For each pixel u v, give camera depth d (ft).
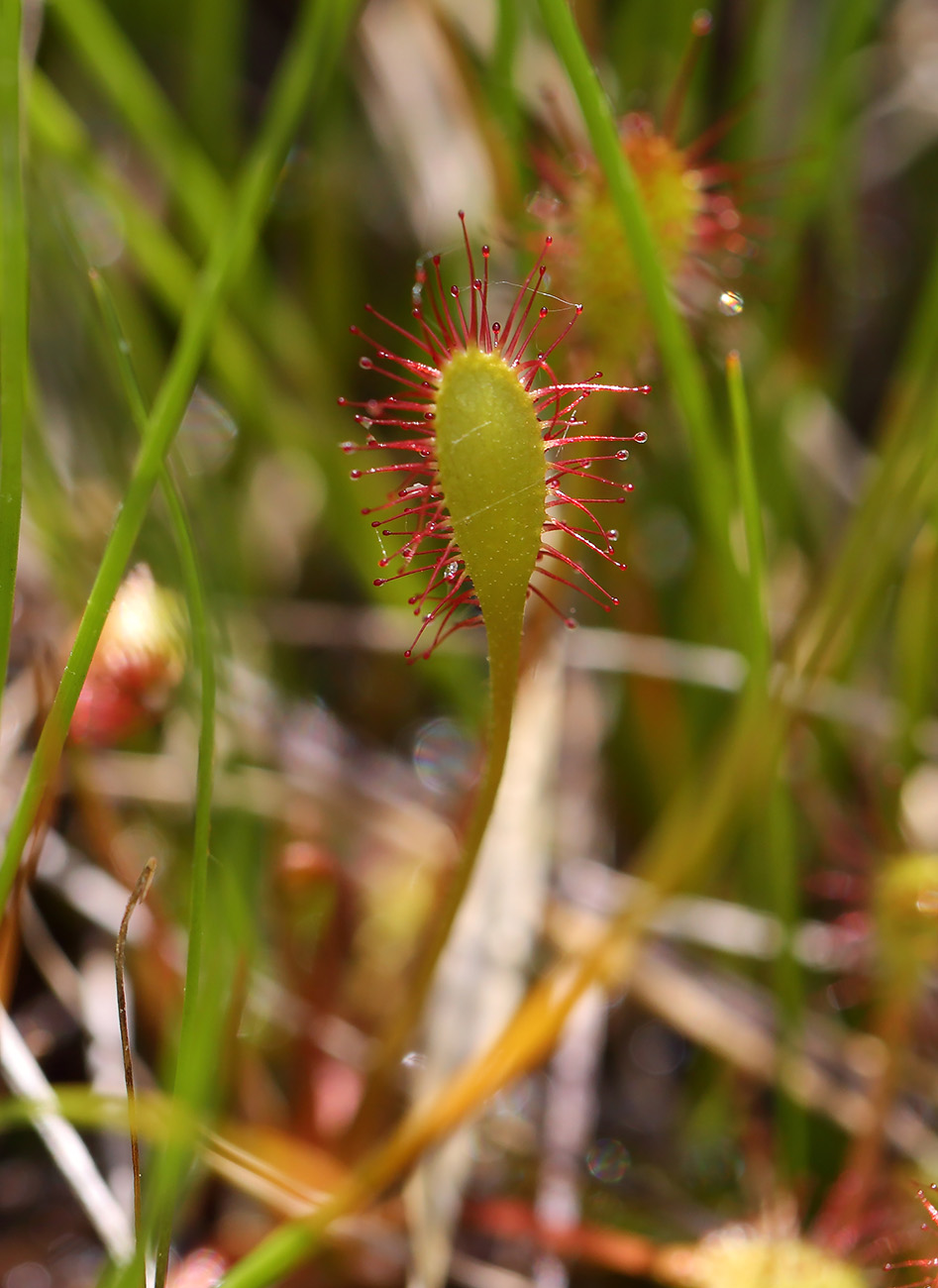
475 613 0.91
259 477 1.06
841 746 0.87
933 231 1.20
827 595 0.74
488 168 0.83
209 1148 0.64
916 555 0.80
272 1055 0.79
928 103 1.11
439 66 0.96
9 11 0.58
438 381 0.58
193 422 0.99
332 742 0.93
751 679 0.68
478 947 0.74
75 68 1.03
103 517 0.81
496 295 0.94
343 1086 0.78
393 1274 0.72
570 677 0.94
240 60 1.11
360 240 1.11
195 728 0.78
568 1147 0.75
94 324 0.85
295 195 1.03
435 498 0.59
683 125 0.97
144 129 0.84
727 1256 0.67
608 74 0.91
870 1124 0.70
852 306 1.14
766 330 0.95
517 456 0.56
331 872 0.74
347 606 1.05
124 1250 0.64
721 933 0.80
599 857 0.88
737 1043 0.77
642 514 0.97
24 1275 0.73
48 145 0.78
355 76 1.05
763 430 0.94
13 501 0.58
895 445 0.71
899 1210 0.70
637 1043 0.85
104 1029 0.74
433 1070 0.72
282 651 0.96
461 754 0.97
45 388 0.86
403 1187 0.70
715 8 1.06
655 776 0.88
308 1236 0.64
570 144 0.70
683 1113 0.80
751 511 0.66
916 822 0.85
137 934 0.75
